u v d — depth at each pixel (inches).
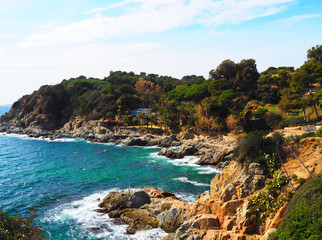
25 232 747.4
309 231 573.3
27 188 1903.3
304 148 936.9
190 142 3678.6
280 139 1018.7
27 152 3496.6
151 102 7322.8
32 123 6053.2
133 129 4808.1
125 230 1211.9
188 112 4515.3
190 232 944.9
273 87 4190.5
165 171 2356.1
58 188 1886.1
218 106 4030.5
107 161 2851.9
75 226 1262.3
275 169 946.7
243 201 919.7
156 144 4003.4
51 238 1151.6
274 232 682.8
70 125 5880.9
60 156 3189.0
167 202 1285.7
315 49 3474.4
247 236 782.5
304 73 2484.0
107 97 6161.4
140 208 1363.2
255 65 4520.2
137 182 2006.6
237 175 1091.9
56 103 6815.9
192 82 7480.3
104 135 4613.7
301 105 2329.0
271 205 820.0
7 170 2492.6
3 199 1676.9
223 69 4835.1
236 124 3705.7
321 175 713.0
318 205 615.2
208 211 1027.3
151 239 1112.8
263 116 3063.5
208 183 1963.6
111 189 1839.3
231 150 2605.8
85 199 1636.3
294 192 783.7
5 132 6008.9
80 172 2363.4
